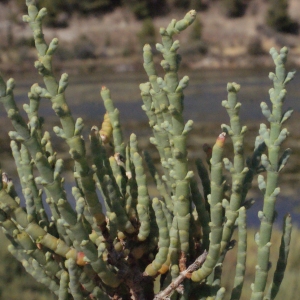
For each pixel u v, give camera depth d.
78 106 4.64
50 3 10.78
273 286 0.28
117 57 9.75
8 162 2.68
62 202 0.25
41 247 0.27
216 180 0.26
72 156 0.25
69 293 0.27
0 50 9.23
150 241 0.28
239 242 0.27
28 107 0.26
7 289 0.96
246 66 9.40
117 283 0.27
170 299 0.27
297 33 10.64
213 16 11.03
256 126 3.29
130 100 4.91
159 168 2.19
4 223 0.26
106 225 0.27
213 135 3.17
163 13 11.57
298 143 2.79
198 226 0.28
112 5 11.39
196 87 6.02
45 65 0.25
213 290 0.27
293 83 5.68
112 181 0.27
